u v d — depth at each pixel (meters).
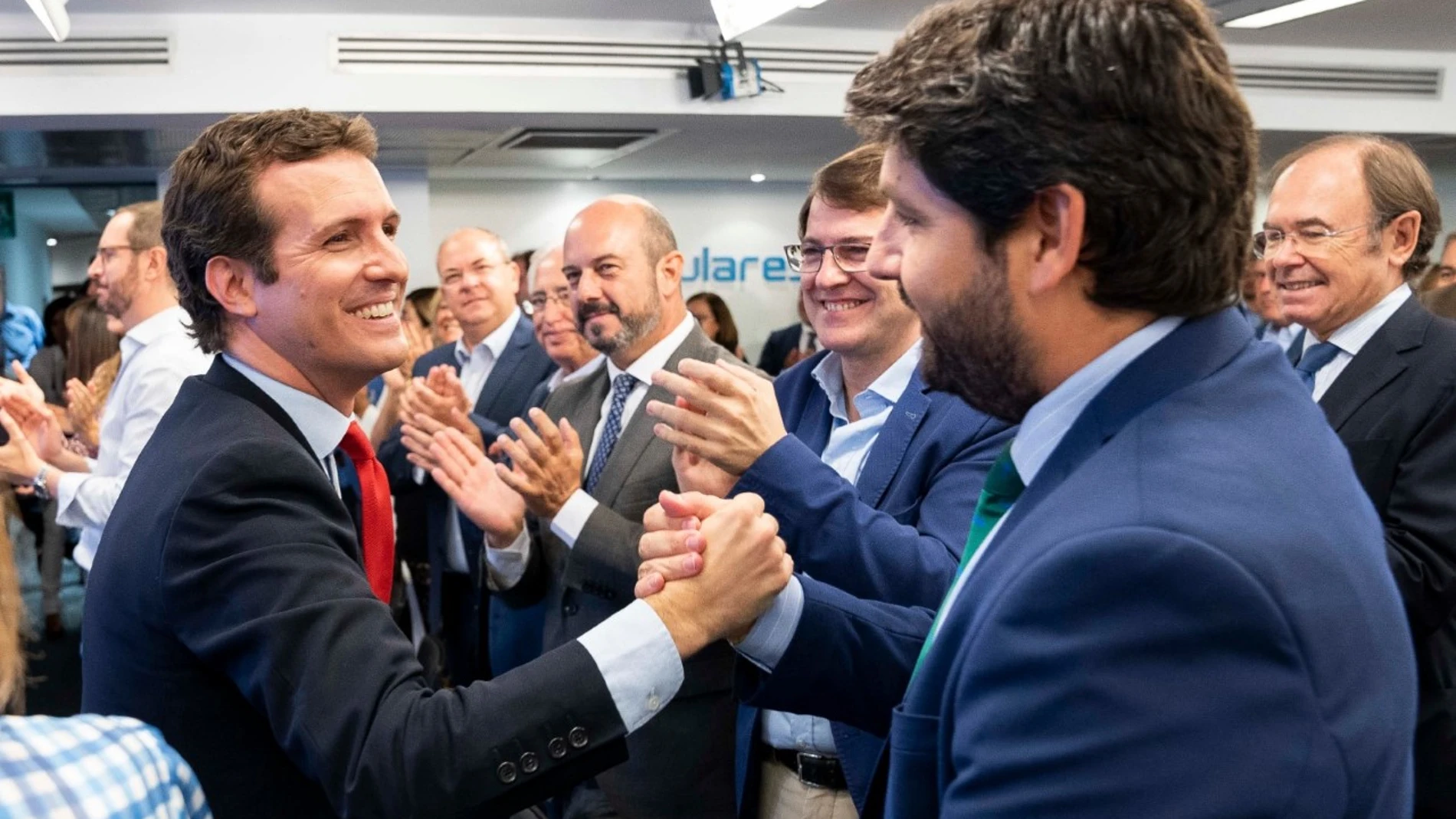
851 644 1.20
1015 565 0.66
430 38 5.90
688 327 2.36
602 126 6.55
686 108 6.24
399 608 3.37
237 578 1.04
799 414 1.93
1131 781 0.56
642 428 2.21
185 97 5.66
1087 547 0.60
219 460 1.07
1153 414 0.69
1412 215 1.99
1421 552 1.79
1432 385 1.88
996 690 0.63
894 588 1.33
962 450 1.53
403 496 3.61
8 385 2.92
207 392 1.22
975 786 0.63
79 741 0.72
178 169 1.25
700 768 2.02
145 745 0.76
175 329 2.81
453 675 3.38
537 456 2.02
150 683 1.09
